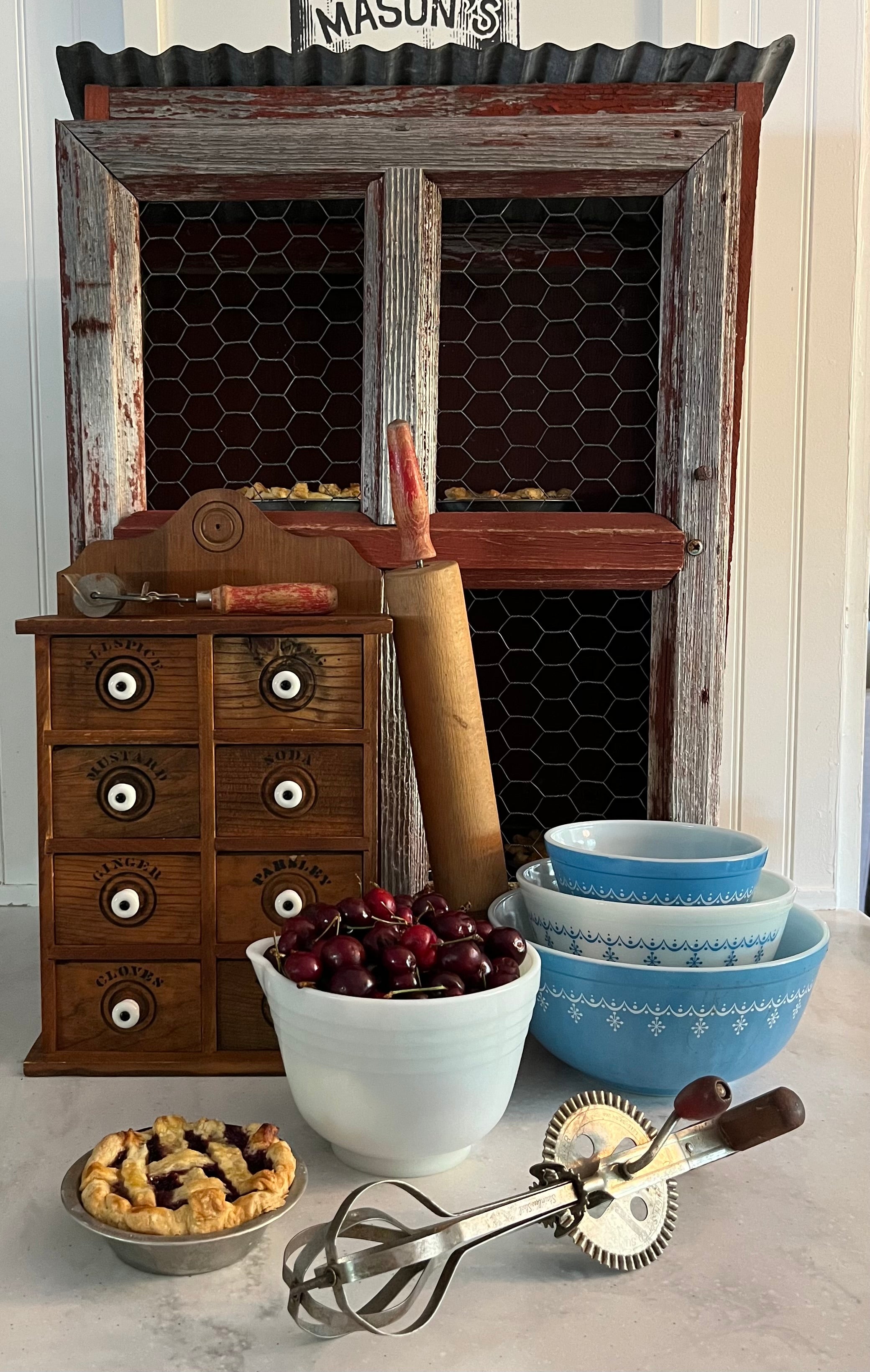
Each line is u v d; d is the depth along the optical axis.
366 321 1.07
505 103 1.02
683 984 0.77
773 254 1.31
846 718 1.37
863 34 1.28
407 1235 0.60
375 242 1.05
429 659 0.93
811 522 1.34
